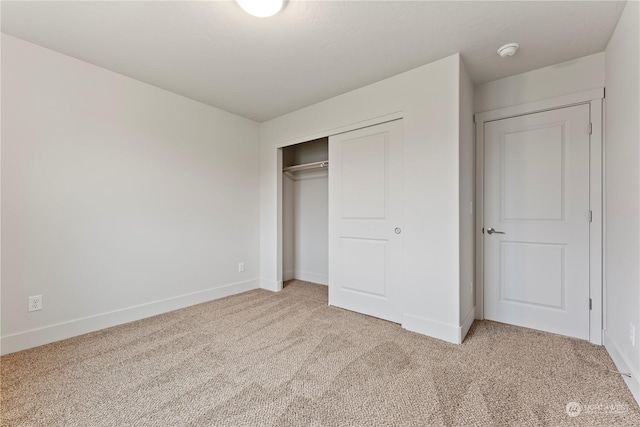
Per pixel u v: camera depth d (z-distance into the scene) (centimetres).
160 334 233
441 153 227
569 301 230
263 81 269
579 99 223
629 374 159
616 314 187
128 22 187
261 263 386
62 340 222
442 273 225
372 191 277
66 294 227
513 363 187
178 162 299
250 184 375
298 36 201
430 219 232
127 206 261
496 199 261
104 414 141
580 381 166
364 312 283
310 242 424
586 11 173
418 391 158
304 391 158
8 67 201
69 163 228
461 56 223
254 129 380
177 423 135
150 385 164
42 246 215
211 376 173
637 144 154
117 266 254
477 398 152
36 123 212
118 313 254
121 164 257
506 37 200
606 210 210
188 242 307
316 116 321
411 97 245
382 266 270
